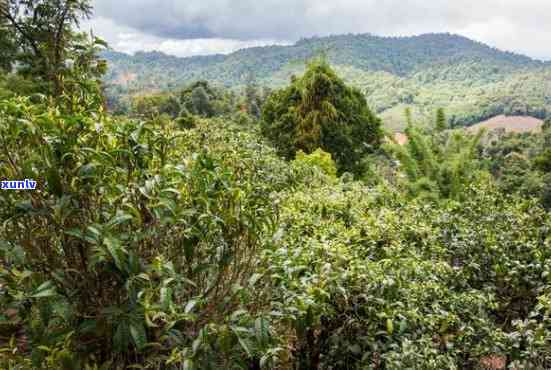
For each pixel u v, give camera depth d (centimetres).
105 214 179
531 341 264
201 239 189
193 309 198
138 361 197
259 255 213
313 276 229
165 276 181
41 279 168
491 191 505
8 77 1070
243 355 204
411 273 291
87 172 171
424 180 785
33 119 174
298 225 358
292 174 734
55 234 184
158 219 184
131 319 168
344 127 1712
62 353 160
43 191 181
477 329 285
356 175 1755
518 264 354
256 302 205
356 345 244
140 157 188
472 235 392
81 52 234
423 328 249
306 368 262
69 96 215
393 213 423
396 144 895
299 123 1750
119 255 163
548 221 432
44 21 1120
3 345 197
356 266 255
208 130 771
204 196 186
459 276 344
